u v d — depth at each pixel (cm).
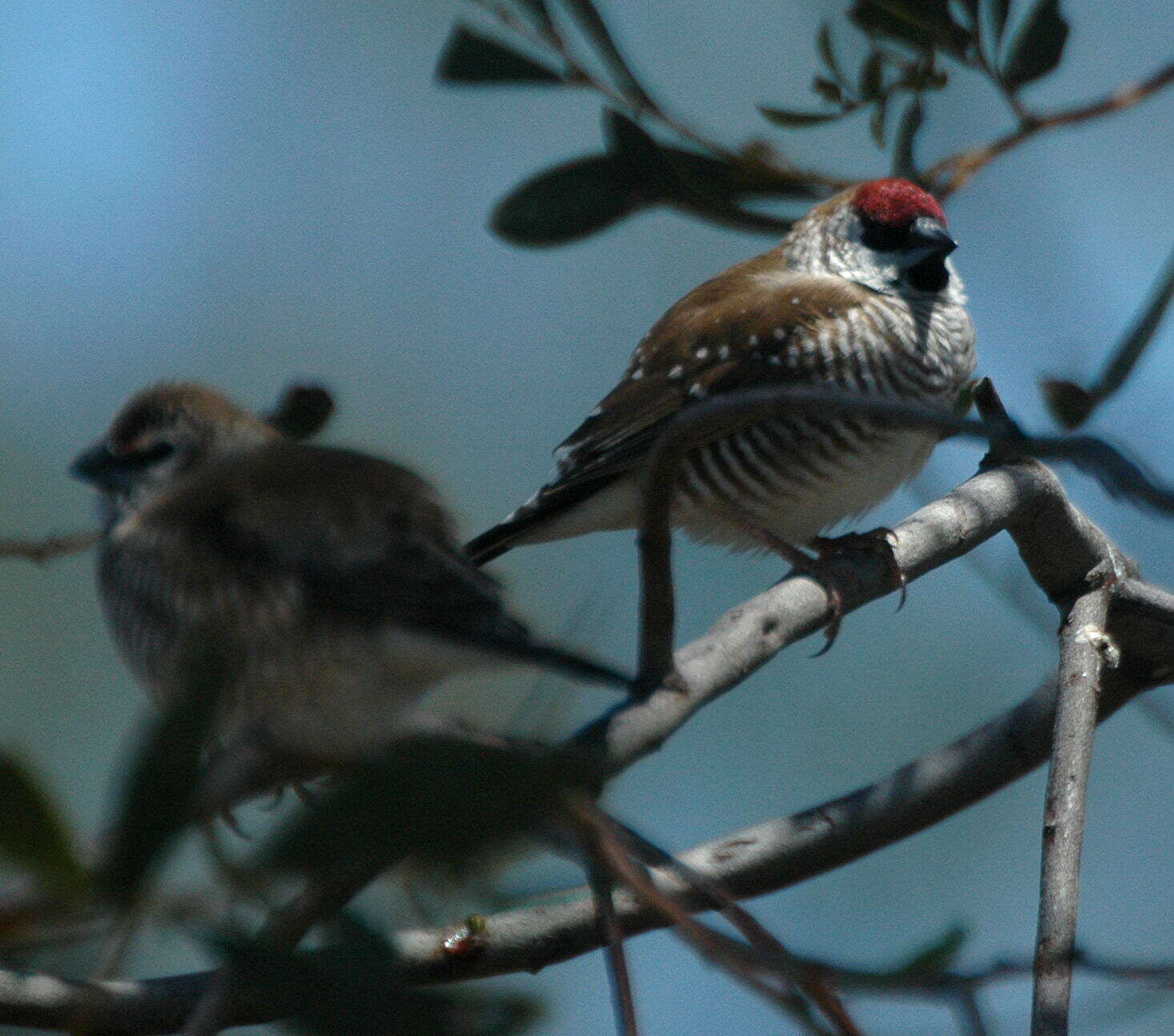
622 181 900
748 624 711
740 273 1197
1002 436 510
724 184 901
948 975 497
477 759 367
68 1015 603
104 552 762
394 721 679
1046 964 627
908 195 1151
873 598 832
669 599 605
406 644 667
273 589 680
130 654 744
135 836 365
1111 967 590
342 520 688
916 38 873
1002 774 780
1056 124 897
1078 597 805
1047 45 871
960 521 824
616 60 852
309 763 591
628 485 1082
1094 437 500
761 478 1048
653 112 867
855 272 1154
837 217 1176
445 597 664
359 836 362
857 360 1080
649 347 1119
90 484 808
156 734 368
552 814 401
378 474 717
